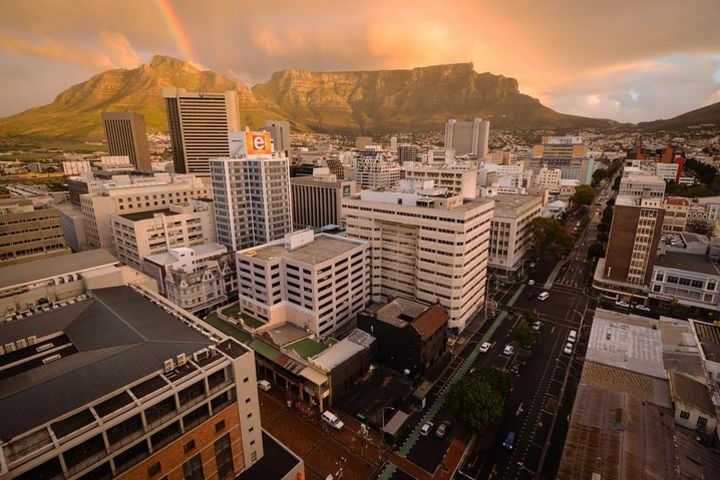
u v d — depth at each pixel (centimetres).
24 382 5419
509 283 16488
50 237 15525
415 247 12700
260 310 11875
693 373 8294
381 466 7550
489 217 13112
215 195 16425
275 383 10012
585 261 19088
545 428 8431
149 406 5272
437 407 9100
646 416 6750
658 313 13600
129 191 18588
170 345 6344
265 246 12838
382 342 10481
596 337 9794
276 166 16300
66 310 7475
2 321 7450
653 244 14112
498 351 11381
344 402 9262
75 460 4781
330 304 11650
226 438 6397
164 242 15925
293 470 6738
